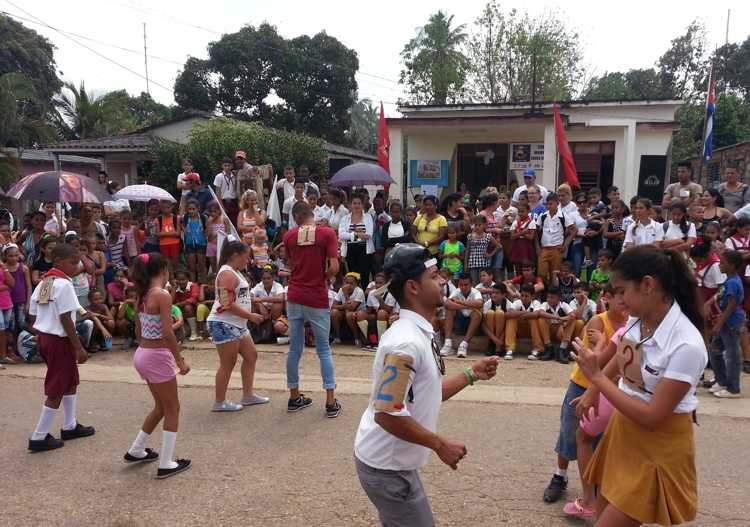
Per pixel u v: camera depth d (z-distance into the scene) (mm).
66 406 4922
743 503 3748
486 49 28109
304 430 5078
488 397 5902
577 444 3568
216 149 17812
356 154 25562
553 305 7582
